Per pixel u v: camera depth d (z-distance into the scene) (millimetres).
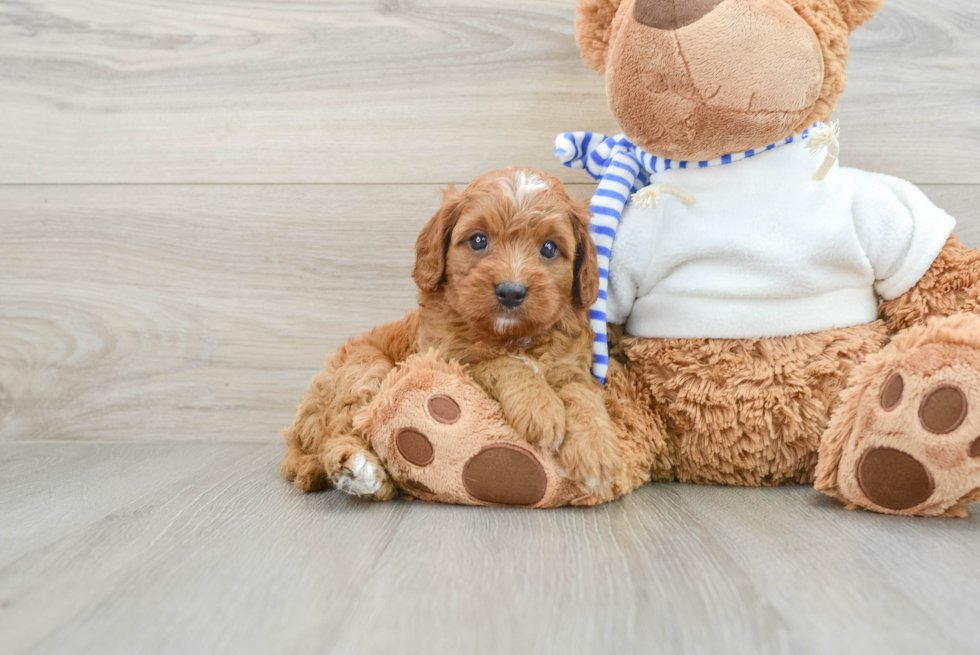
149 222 2248
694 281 1655
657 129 1506
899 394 1321
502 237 1482
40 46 2238
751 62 1400
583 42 1680
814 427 1591
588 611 940
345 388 1641
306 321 2230
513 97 2145
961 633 864
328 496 1586
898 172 2055
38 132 2258
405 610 951
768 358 1616
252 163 2217
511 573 1078
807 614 920
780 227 1612
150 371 2270
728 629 883
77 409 2291
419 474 1469
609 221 1670
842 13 1553
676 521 1349
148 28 2215
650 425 1669
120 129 2242
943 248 1630
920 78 2037
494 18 2137
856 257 1620
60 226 2266
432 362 1497
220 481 1739
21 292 2283
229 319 2246
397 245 2197
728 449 1649
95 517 1420
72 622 933
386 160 2188
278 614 946
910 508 1351
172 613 956
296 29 2188
